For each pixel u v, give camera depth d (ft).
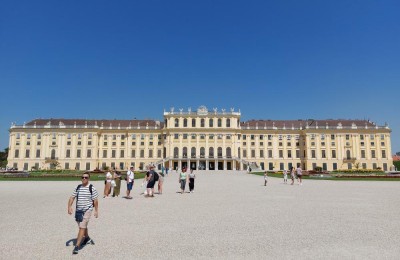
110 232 44.57
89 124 402.11
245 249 36.40
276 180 171.94
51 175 192.03
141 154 388.78
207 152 378.32
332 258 33.32
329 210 63.46
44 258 33.30
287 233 43.80
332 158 378.53
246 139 392.47
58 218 54.85
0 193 96.53
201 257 33.68
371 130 379.76
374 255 34.19
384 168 373.61
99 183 140.77
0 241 39.75
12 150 375.45
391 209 64.69
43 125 388.16
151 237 41.78
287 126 409.08
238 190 109.81
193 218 54.95
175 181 163.22
